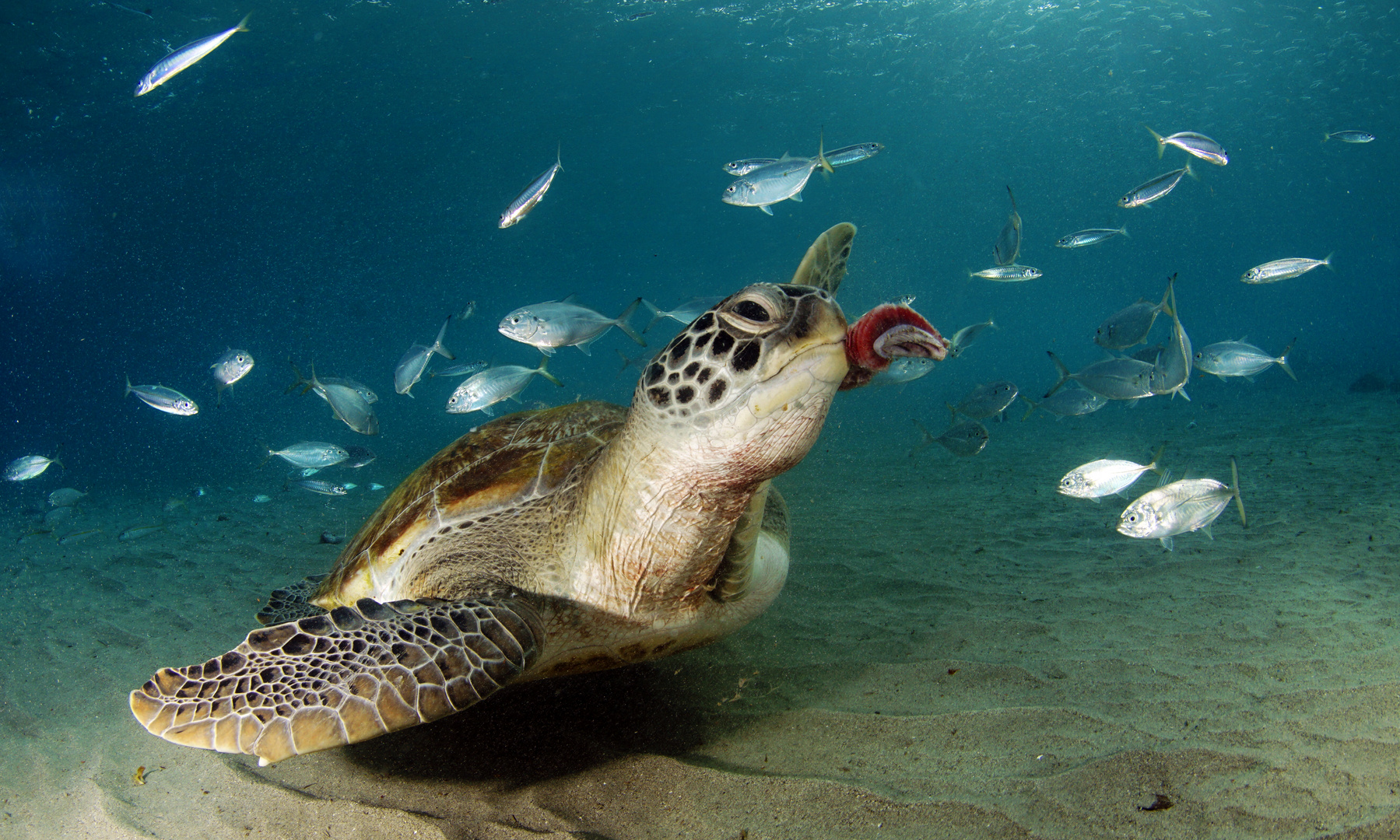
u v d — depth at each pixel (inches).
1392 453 308.2
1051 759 94.9
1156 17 1040.8
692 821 88.2
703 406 79.4
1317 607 141.9
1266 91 1304.1
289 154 1136.8
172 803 97.7
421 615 84.8
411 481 143.2
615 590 100.4
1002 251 236.8
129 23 707.4
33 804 101.3
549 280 2856.8
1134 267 3371.1
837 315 77.6
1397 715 94.7
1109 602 159.2
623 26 917.8
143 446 785.6
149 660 158.4
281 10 747.4
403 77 946.7
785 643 147.2
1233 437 404.8
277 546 275.1
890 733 105.6
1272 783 83.7
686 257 2556.6
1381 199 2192.4
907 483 346.3
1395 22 995.3
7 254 1459.2
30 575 247.9
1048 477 329.7
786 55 1070.4
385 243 1886.1
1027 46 1125.1
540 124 1185.4
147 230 1483.8
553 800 93.0
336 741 71.6
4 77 764.0
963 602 168.1
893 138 1513.3
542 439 131.6
